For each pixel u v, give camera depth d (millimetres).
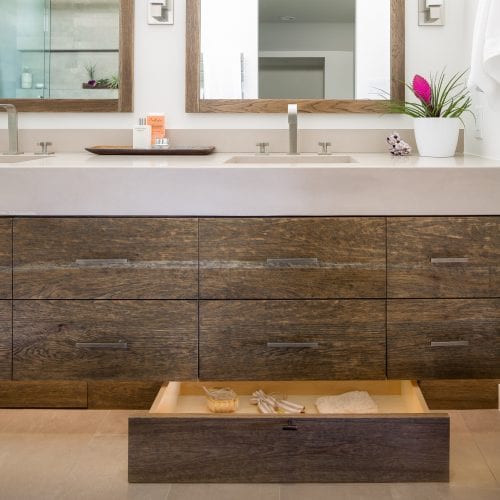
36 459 1841
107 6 2371
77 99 2396
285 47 2387
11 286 1783
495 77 1878
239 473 1644
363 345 1792
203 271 1772
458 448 1896
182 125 2434
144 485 1660
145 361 1803
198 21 2377
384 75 2389
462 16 2393
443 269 1776
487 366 1804
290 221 1756
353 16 2377
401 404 1949
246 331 1791
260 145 2365
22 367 1810
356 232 1759
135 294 1782
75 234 1768
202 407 1929
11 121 2297
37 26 2379
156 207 1752
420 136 2242
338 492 1624
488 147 2164
